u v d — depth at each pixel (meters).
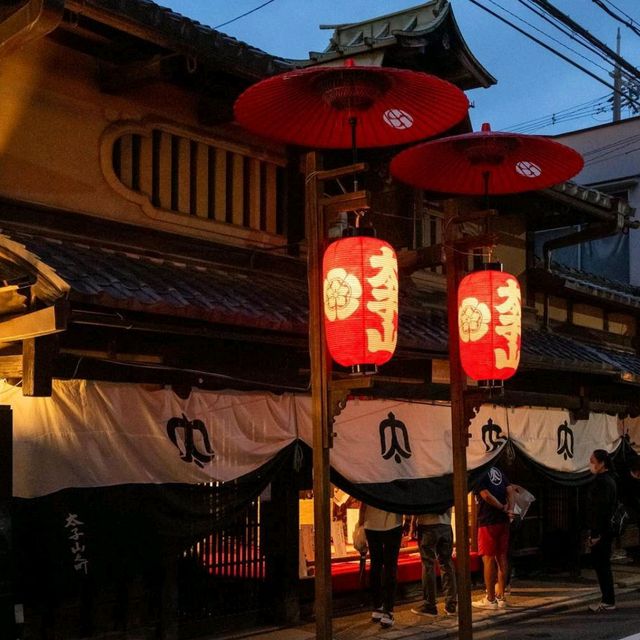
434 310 12.62
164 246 9.19
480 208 14.67
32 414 7.27
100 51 8.70
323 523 6.43
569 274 17.42
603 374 14.02
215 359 8.93
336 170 6.66
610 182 22.73
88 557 7.50
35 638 7.82
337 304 6.78
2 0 6.93
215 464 8.58
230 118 9.66
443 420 11.37
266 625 9.99
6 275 6.44
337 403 6.54
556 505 15.20
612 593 12.07
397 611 11.36
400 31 10.32
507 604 12.04
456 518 8.50
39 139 8.24
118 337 8.16
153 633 8.77
